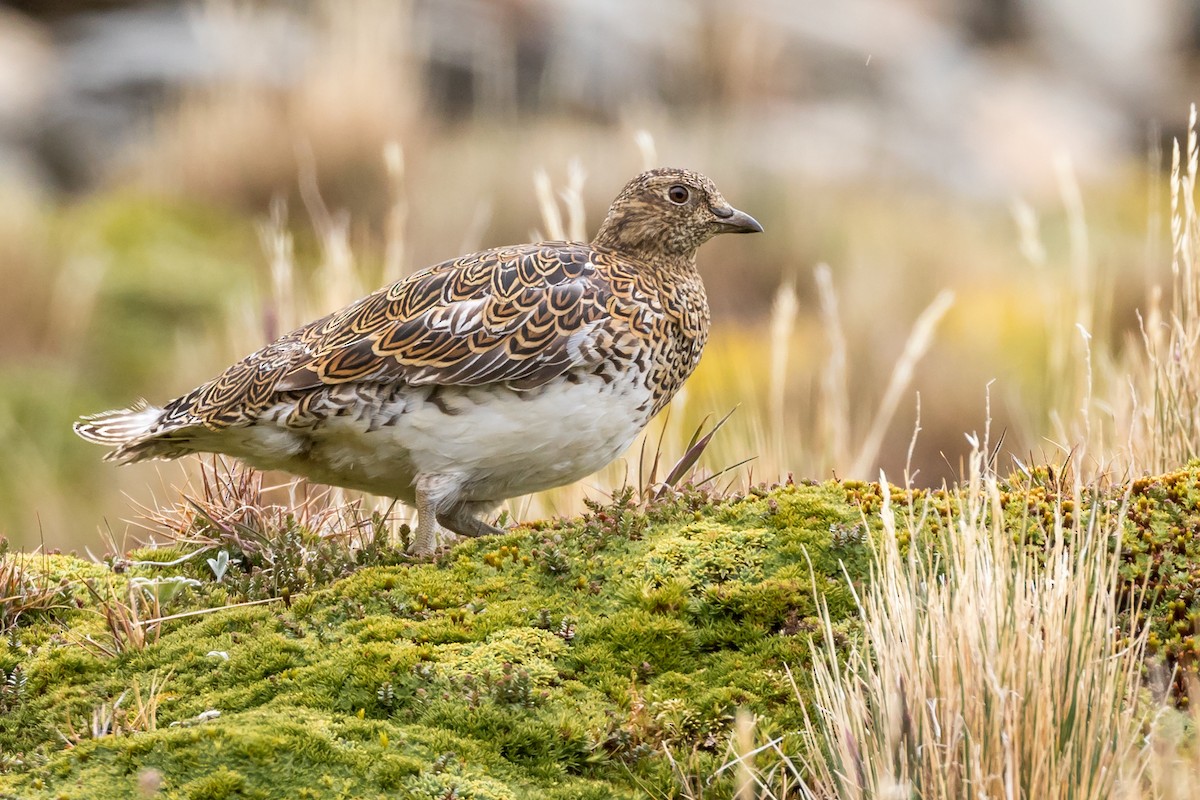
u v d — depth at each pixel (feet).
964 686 17.22
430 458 26.00
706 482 28.17
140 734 19.06
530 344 25.68
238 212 78.13
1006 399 54.54
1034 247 43.80
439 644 21.50
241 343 45.60
